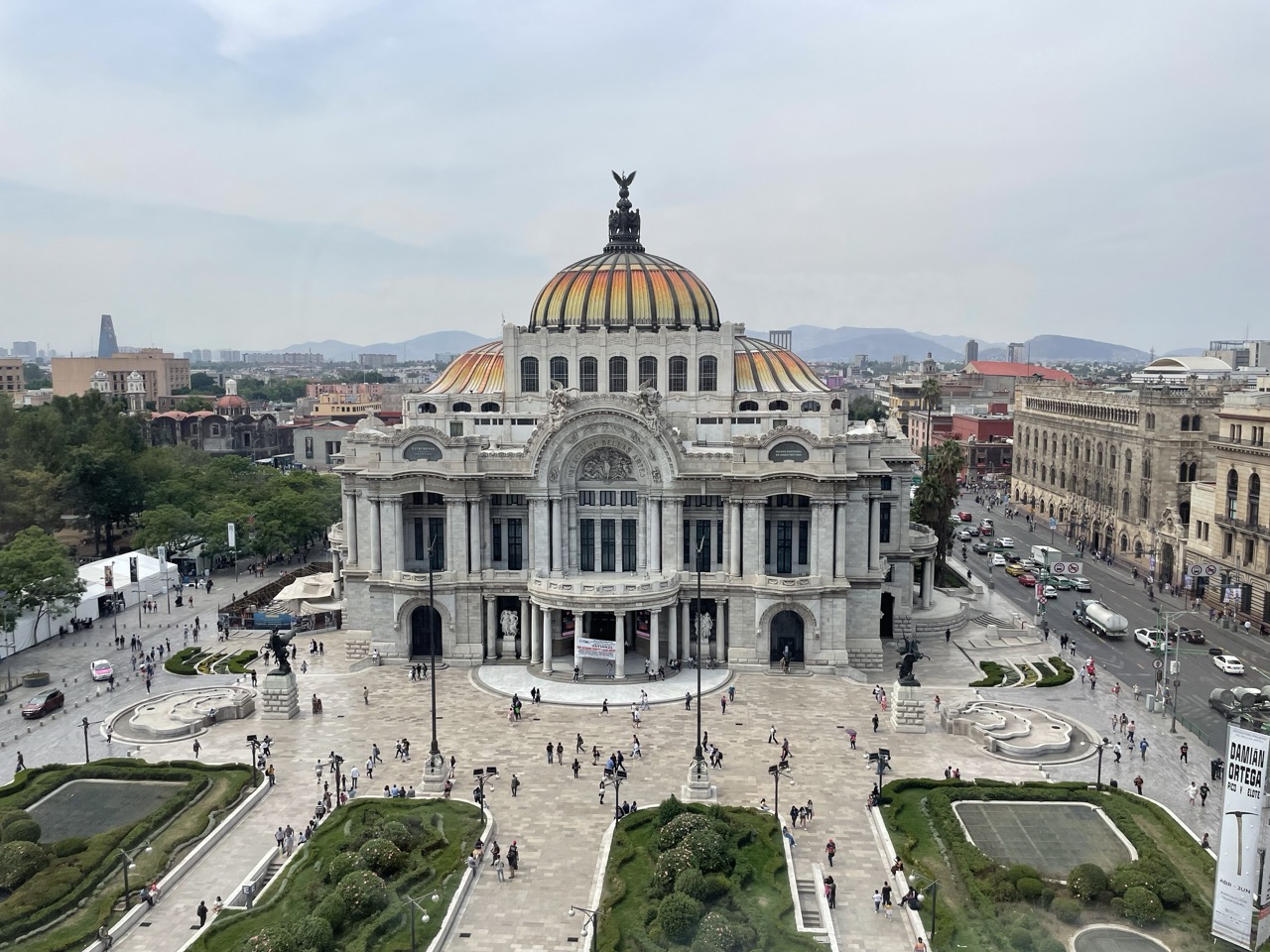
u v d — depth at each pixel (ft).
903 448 395.34
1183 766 271.28
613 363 405.18
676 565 359.05
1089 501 636.89
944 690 335.06
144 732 293.84
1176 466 541.75
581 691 331.77
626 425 351.87
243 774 262.06
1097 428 624.18
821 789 253.65
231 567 545.85
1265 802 176.65
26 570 378.12
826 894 199.00
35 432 544.21
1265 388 540.93
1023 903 196.85
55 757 278.87
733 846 213.66
